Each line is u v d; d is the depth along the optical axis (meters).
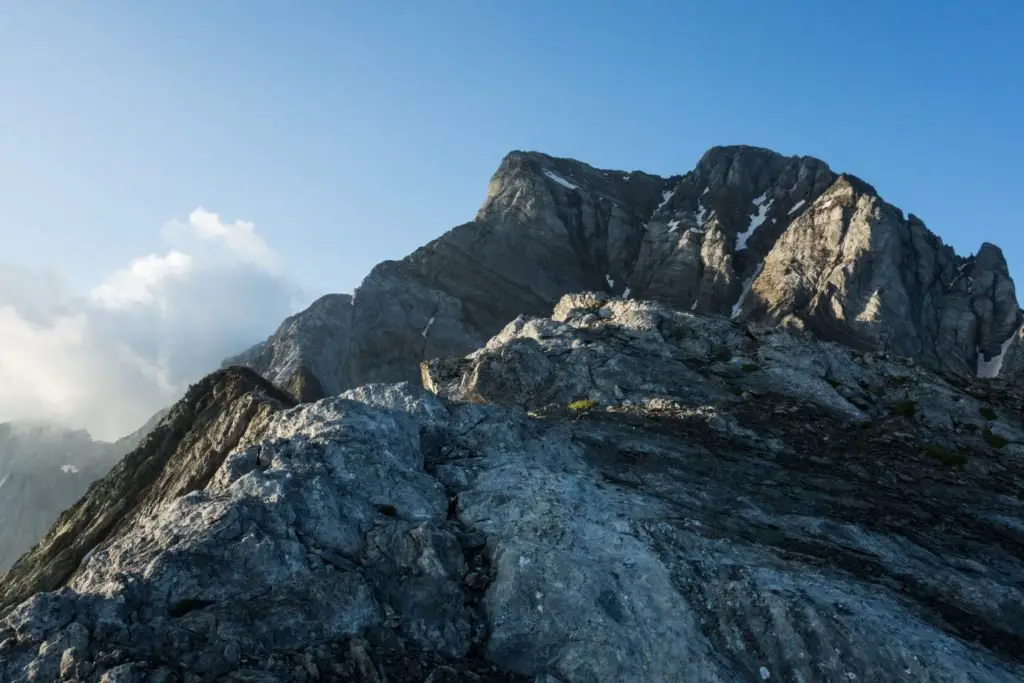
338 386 115.00
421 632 13.76
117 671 10.52
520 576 15.04
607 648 13.60
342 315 122.75
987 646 14.56
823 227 121.12
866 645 13.55
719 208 148.00
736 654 13.78
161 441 60.31
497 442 21.89
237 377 64.81
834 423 29.14
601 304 41.94
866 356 36.03
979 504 22.61
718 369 34.25
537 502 17.47
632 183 166.50
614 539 16.28
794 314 105.25
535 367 34.19
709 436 26.41
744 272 128.50
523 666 13.79
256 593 13.27
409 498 17.27
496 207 146.12
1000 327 106.44
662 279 132.25
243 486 16.00
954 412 31.09
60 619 11.73
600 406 30.84
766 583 15.20
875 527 19.52
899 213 123.31
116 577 12.89
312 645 12.60
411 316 127.31
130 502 54.53
